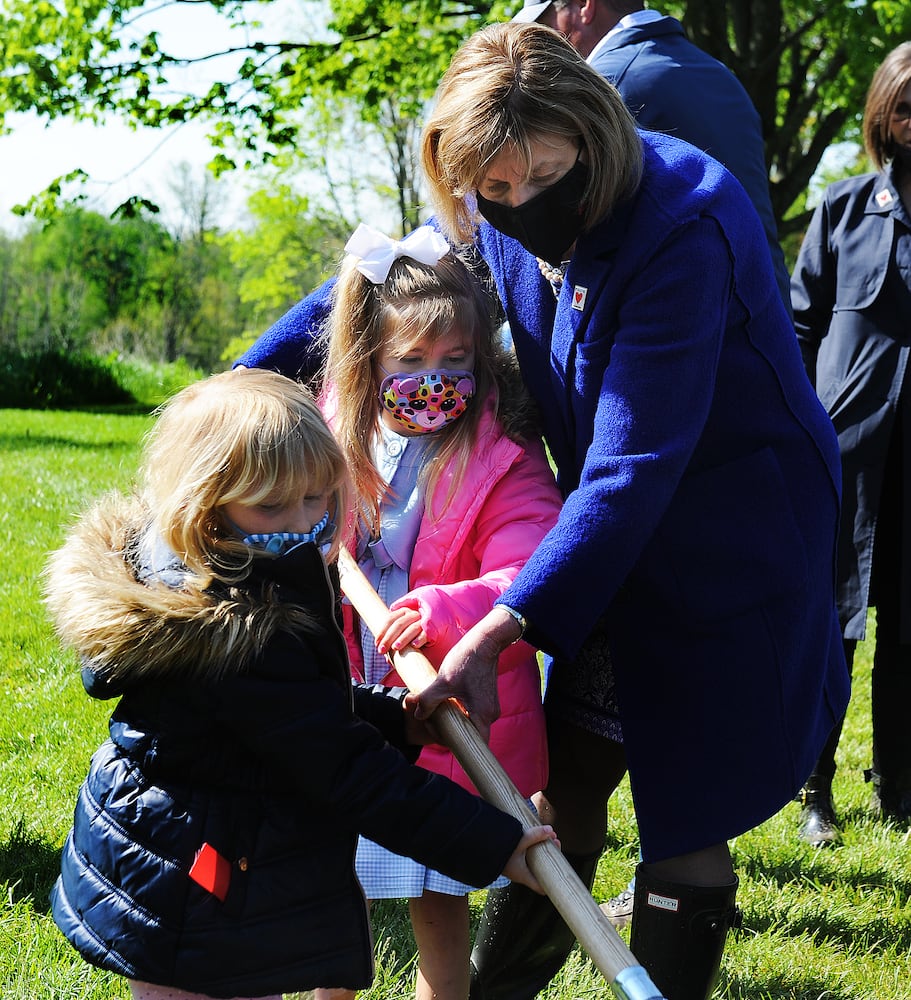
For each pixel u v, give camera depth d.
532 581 1.74
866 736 4.28
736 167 2.47
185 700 1.63
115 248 41.41
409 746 1.88
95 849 1.68
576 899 1.52
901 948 2.78
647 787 1.95
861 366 3.49
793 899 2.96
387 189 25.44
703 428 1.81
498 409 2.15
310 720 1.61
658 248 1.75
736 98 2.51
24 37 12.82
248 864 1.63
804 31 13.11
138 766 1.68
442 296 2.08
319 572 1.69
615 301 1.80
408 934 2.63
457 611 1.93
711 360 1.77
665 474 1.74
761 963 2.65
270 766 1.63
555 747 2.23
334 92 13.84
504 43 1.73
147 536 1.75
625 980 1.41
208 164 13.05
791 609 1.93
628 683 1.97
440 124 1.77
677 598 1.92
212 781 1.66
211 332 41.78
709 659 1.92
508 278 2.07
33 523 6.47
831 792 3.53
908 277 3.45
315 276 26.84
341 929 1.68
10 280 32.09
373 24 13.28
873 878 3.15
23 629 4.56
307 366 2.41
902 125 3.40
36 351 18.06
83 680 1.73
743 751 1.92
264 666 1.61
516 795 1.64
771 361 1.91
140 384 18.41
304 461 1.67
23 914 2.54
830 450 2.01
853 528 3.47
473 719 1.73
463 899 2.12
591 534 1.72
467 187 1.81
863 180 3.62
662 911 2.00
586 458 1.83
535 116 1.67
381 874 2.03
